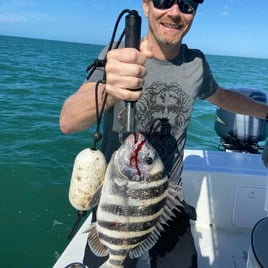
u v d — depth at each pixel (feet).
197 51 7.29
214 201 10.38
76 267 7.12
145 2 6.66
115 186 4.60
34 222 15.61
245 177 10.12
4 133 27.48
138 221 4.73
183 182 10.33
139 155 4.62
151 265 7.39
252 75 105.29
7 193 18.22
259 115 9.34
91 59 146.10
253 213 10.29
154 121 6.86
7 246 13.98
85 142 26.12
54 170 21.24
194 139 28.94
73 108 5.28
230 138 13.35
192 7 6.13
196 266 7.20
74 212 16.57
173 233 7.39
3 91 45.91
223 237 10.21
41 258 13.48
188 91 6.98
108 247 4.79
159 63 6.66
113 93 4.20
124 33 4.33
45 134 27.55
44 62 105.19
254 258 5.77
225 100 8.80
